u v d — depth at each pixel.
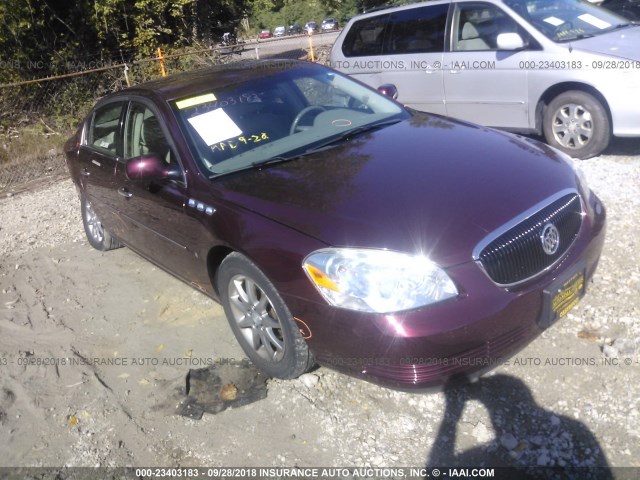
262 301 3.27
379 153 3.52
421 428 2.94
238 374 3.51
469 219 2.82
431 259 2.67
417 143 3.64
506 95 6.42
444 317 2.63
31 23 13.04
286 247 2.93
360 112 4.27
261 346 3.42
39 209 7.32
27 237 6.31
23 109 11.73
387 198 3.01
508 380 3.14
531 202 2.98
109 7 14.11
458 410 3.01
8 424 3.38
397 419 3.01
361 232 2.81
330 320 2.79
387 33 7.42
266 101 4.11
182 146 3.75
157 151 4.00
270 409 3.19
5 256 5.85
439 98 7.02
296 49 19.36
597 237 3.25
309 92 4.32
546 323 2.93
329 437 2.96
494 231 2.79
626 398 2.92
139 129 4.27
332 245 2.80
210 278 3.65
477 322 2.66
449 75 6.80
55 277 5.21
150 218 4.09
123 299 4.62
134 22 14.99
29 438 3.25
